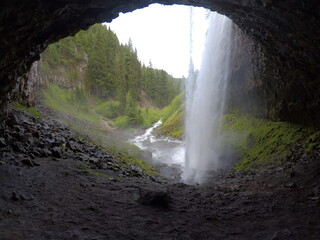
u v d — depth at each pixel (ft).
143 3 30.68
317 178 30.25
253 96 70.59
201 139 77.05
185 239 15.26
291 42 31.01
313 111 46.26
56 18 24.43
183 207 21.34
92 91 270.87
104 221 16.62
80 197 20.66
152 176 45.47
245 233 16.63
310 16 23.21
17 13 19.76
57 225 15.26
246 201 24.27
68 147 39.22
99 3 25.80
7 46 22.56
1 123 31.55
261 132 62.54
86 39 320.70
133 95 305.53
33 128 39.11
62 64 254.06
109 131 143.13
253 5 26.55
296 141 48.52
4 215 15.37
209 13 91.15
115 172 35.42
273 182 34.73
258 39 37.40
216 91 86.89
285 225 17.94
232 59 77.77
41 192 20.18
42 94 133.28
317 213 20.03
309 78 38.78
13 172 22.57
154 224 16.92
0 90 27.40
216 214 20.35
